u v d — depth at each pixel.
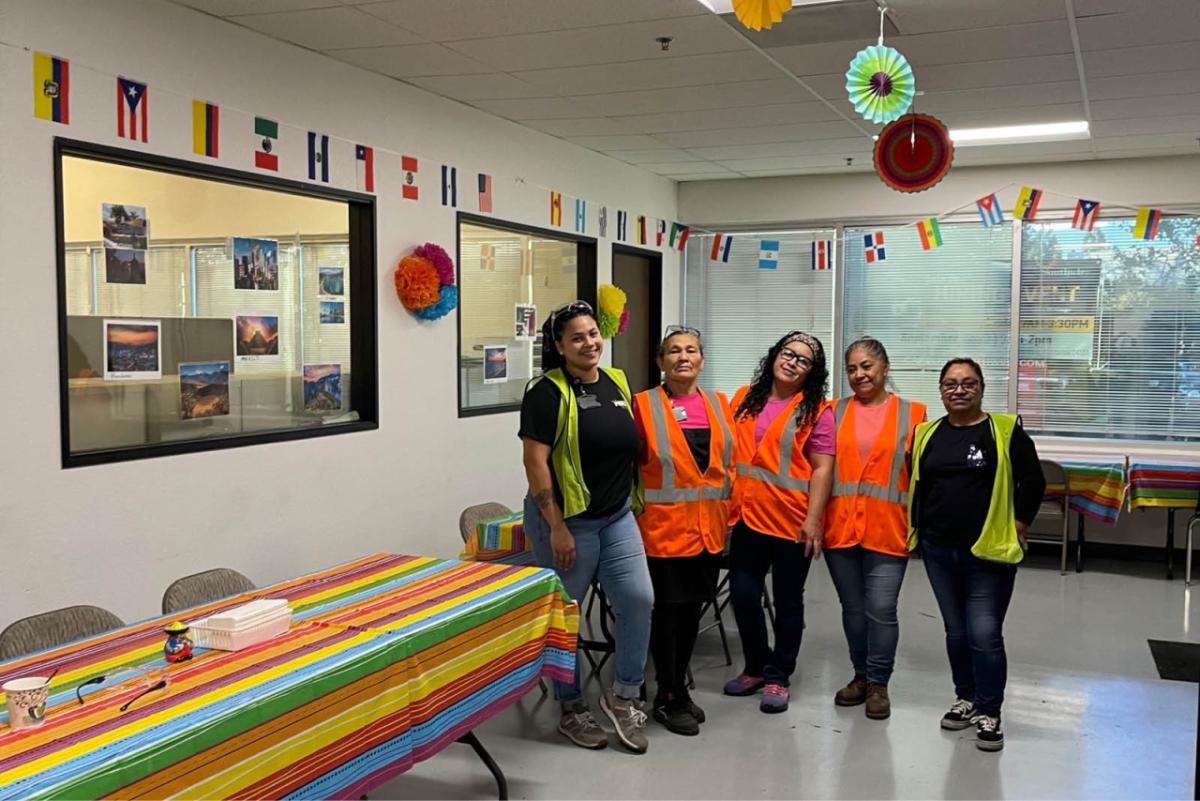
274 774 2.01
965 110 5.21
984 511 3.30
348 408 4.67
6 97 3.00
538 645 2.99
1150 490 5.89
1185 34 3.90
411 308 4.82
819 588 5.77
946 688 4.01
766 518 3.68
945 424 3.45
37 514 3.14
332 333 4.53
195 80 3.64
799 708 3.78
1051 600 5.50
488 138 5.42
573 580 3.28
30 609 3.12
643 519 3.45
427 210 4.95
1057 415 6.96
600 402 3.25
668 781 3.13
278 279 4.22
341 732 2.19
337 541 4.44
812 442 3.65
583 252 6.66
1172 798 3.02
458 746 3.41
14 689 1.86
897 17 3.70
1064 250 6.86
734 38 3.97
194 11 3.63
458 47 4.12
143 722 1.86
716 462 3.46
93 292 3.40
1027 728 3.59
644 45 4.09
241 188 4.01
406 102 4.77
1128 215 6.67
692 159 6.83
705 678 4.14
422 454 5.00
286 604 2.50
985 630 3.36
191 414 3.82
